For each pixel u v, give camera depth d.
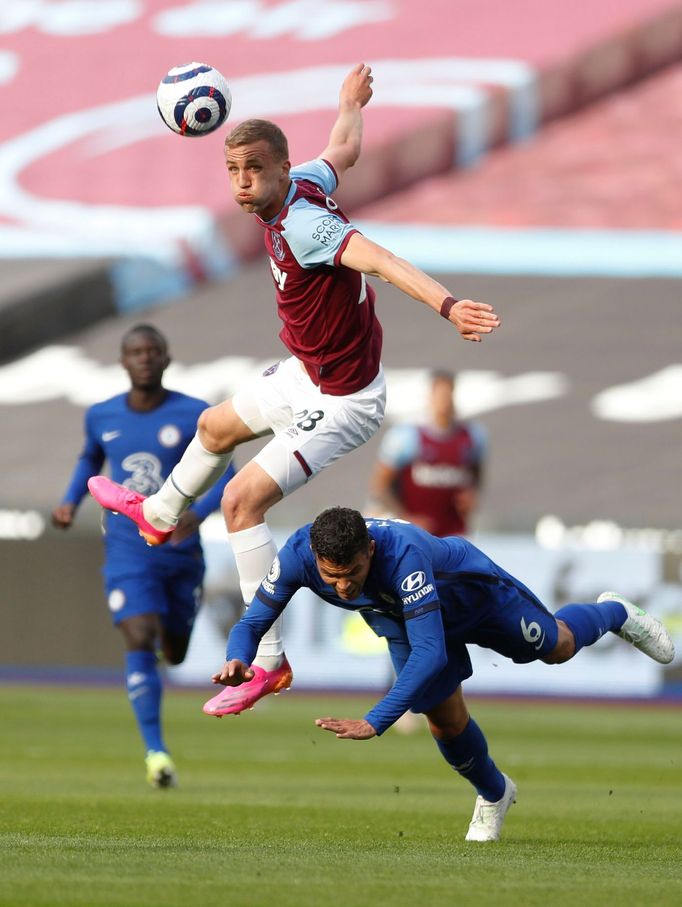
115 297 93.69
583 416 75.56
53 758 36.59
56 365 88.50
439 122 106.56
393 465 44.00
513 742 43.00
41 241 98.88
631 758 38.78
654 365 79.38
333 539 18.02
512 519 60.22
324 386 20.44
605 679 59.66
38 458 77.81
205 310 92.81
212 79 20.86
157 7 127.81
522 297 88.06
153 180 106.12
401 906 13.37
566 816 24.81
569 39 111.69
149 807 24.69
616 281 89.00
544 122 109.62
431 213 101.94
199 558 31.28
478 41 114.69
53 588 65.38
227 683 18.44
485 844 20.11
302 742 44.31
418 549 19.05
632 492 67.88
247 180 19.23
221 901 13.45
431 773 35.12
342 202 103.31
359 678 60.47
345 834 21.05
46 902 13.27
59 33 126.12
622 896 14.48
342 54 117.88
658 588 59.00
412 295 17.94
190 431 31.17
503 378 79.62
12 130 115.06
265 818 23.28
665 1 113.62
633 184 101.81
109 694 60.09
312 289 19.67
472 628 20.41
